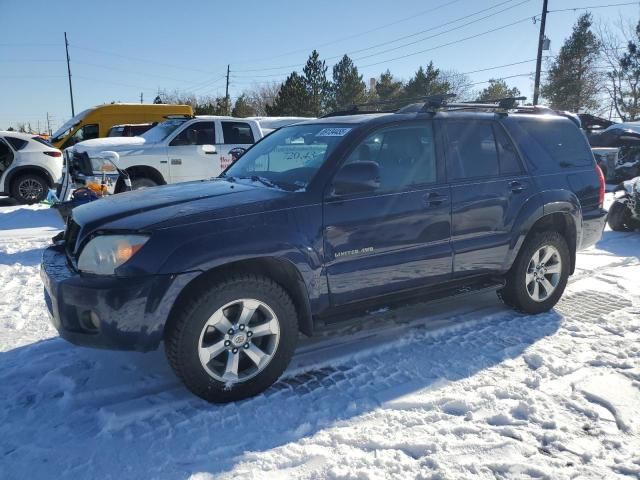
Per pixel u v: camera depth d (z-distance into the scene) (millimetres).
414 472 2551
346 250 3496
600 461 2615
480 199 4109
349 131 3732
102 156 8758
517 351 3875
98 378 3518
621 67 43188
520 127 4586
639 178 8383
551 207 4496
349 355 3818
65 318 3035
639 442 2771
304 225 3322
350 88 46000
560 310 4746
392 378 3492
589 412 3041
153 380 3496
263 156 4309
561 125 4957
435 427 2922
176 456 2691
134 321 2900
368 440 2795
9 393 3342
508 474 2531
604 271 6016
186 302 3010
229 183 3885
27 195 12391
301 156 3865
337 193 3451
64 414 3096
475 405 3123
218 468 2592
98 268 2971
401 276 3783
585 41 44219
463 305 4895
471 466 2578
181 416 3055
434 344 4031
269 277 3316
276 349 3301
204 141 10633
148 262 2902
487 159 4285
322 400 3219
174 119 11117
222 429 2926
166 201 3352
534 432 2855
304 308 3441
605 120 17109
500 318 4566
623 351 3824
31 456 2695
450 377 3490
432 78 49156
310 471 2561
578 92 44719
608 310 4723
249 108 56531
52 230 8992
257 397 3254
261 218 3203
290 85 42531
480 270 4234
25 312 4801
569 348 3896
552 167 4668
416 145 3949
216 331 3156
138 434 2881
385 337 4148
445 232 3961
